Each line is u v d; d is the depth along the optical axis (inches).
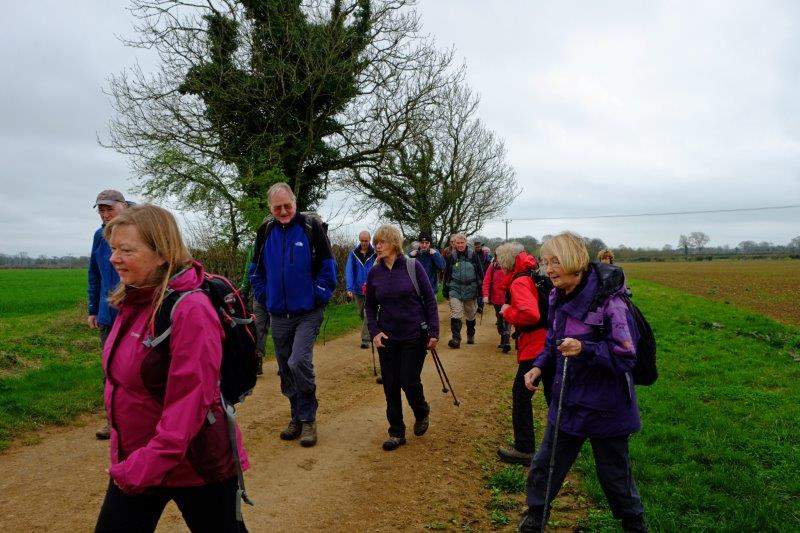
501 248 207.9
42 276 2381.9
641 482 183.6
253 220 574.9
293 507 162.2
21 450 196.4
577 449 133.9
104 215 203.5
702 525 153.2
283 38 714.2
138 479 77.0
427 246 453.4
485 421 255.1
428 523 157.2
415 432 226.1
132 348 83.7
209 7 696.4
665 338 487.2
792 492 176.6
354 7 756.6
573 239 129.0
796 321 677.3
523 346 197.9
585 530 153.7
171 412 80.7
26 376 293.3
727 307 806.5
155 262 86.0
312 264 206.1
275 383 311.4
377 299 214.1
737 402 281.1
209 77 669.9
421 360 216.5
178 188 581.9
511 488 183.2
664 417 253.0
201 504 88.9
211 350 83.7
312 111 737.0
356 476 186.1
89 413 242.7
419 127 829.8
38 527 143.2
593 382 127.0
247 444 211.8
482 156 1166.3
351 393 298.8
